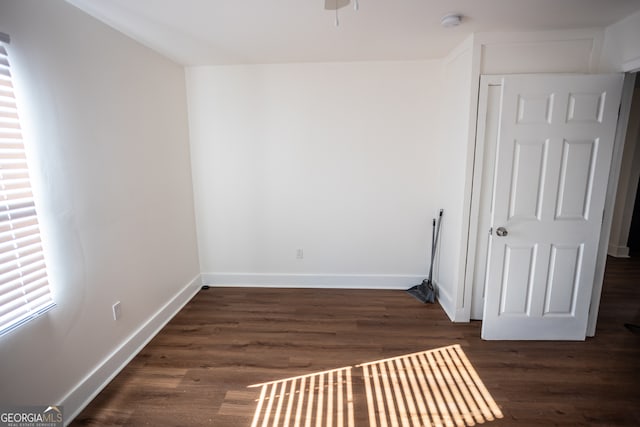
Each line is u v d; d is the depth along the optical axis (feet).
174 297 9.36
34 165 4.93
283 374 6.68
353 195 10.47
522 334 7.82
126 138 7.11
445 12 6.23
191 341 7.91
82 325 5.85
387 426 5.38
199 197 10.80
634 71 6.68
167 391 6.19
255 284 11.30
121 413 5.66
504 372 6.66
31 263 4.90
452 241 8.92
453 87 8.74
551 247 7.42
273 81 9.92
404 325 8.61
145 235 7.88
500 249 7.49
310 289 11.02
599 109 6.82
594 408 5.67
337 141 10.15
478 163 7.89
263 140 10.30
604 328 8.34
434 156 9.98
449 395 6.05
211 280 11.34
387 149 10.08
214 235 11.05
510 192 7.30
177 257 9.59
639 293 10.45
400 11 6.16
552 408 5.69
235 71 9.94
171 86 9.18
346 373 6.70
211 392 6.17
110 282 6.60
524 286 7.62
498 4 5.90
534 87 6.83
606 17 6.54
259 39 7.65
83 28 5.83
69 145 5.55
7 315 4.55
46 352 5.12
